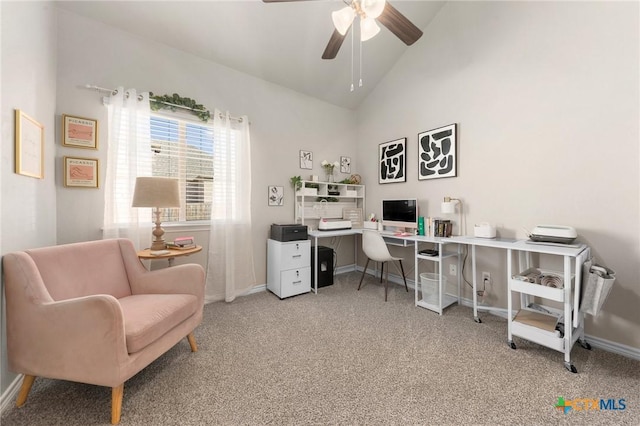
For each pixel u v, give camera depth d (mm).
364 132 4062
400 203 3336
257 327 2262
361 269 4152
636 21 1805
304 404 1370
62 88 2131
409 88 3375
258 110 3240
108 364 1208
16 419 1264
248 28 2658
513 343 1937
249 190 3074
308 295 3088
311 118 3729
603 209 1951
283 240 2988
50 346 1259
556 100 2168
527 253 2375
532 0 2293
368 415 1297
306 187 3662
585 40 2014
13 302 1297
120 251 1922
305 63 3197
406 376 1604
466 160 2793
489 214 2615
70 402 1370
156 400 1392
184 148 2748
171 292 1854
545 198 2240
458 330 2223
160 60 2586
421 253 2875
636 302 1822
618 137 1882
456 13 2859
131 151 2314
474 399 1411
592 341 1988
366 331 2197
